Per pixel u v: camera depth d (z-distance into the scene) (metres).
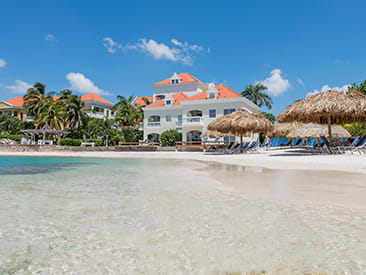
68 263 2.04
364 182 5.95
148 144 32.09
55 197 4.39
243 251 2.22
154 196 4.44
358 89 30.16
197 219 3.11
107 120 43.44
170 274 1.86
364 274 1.83
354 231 2.66
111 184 5.86
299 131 18.92
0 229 2.79
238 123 18.05
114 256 2.15
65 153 24.92
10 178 7.08
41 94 42.66
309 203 3.88
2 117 45.28
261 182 6.03
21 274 1.86
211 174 7.71
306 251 2.21
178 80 41.56
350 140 17.86
